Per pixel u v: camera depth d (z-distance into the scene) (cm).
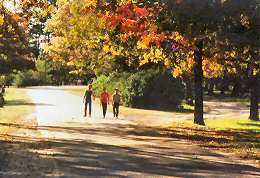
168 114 3844
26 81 9744
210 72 3872
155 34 1898
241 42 1864
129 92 4491
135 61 3125
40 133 2088
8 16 2809
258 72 2584
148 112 3934
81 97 5659
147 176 1139
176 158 1462
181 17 1764
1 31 3291
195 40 1991
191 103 5491
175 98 4522
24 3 2100
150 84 4481
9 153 1438
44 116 3138
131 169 1234
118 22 1884
